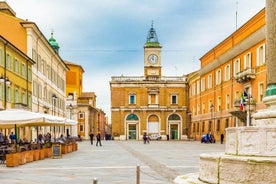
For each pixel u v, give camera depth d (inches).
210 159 414.0
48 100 2472.9
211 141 2536.9
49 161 1026.7
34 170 799.7
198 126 3122.5
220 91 2506.2
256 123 459.8
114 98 3737.7
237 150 420.8
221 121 2487.7
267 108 462.3
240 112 1931.6
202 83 2997.0
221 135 2404.0
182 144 2370.8
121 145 2235.5
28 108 1911.9
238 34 2156.7
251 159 376.5
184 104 3735.2
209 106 2780.5
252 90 1947.6
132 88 3742.6
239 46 2110.0
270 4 445.7
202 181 427.2
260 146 401.4
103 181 634.2
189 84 3592.5
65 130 3122.5
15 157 880.3
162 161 1031.6
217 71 2591.0
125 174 728.3
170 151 1547.7
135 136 3730.3
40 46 2219.5
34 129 2030.0
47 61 2445.9
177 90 3745.1
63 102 3137.3
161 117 3730.3
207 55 2800.2
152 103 3737.7
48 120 1028.5
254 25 1930.4
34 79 2087.8
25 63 1914.4
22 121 972.6
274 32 442.9
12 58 1700.3
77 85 3882.9
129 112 3727.9
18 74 1790.1
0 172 764.6
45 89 2383.1
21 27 1964.8
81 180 647.8
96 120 4702.3
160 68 3782.0
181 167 860.0
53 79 2659.9
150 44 3794.3
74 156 1231.5
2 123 966.4
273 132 395.5
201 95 3014.3
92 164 935.0
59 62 2859.3
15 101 1754.4
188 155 1291.8
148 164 936.9
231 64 2284.7
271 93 450.3
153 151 1550.2
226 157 395.9
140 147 1948.8
